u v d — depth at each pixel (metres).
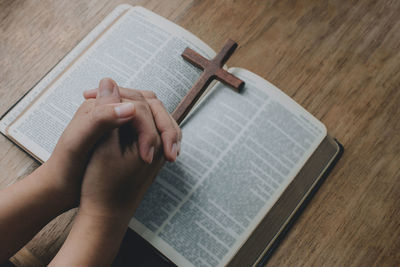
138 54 0.63
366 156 0.65
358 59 0.69
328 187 0.64
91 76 0.63
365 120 0.67
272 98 0.62
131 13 0.65
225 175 0.60
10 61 0.70
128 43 0.64
